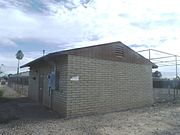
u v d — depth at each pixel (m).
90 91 10.73
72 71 10.06
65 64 10.10
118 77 12.34
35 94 15.59
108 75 11.73
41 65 14.12
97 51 11.27
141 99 13.91
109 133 7.16
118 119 9.48
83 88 10.44
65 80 10.03
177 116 10.26
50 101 12.06
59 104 10.66
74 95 10.07
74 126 8.09
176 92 19.92
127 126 8.16
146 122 8.87
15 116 9.77
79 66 10.35
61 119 9.38
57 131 7.36
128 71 13.09
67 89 9.84
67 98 9.81
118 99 12.22
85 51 10.68
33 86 16.33
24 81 21.61
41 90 14.05
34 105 13.29
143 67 14.34
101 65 11.39
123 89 12.60
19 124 8.36
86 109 10.49
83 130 7.51
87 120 9.22
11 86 35.06
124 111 11.87
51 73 11.90
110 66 11.90
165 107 13.56
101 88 11.28
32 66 16.27
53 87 11.39
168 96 18.92
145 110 12.25
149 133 7.19
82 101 10.35
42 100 13.74
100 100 11.17
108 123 8.65
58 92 10.84
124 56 12.91
